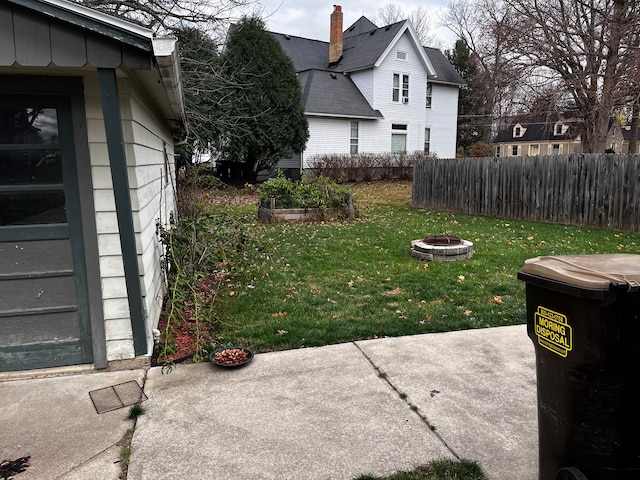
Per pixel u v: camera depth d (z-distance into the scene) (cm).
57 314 331
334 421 269
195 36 1199
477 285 539
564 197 1002
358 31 2745
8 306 324
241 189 1778
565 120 1597
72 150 317
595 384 167
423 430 259
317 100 2095
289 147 1884
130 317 338
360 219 1094
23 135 311
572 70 1470
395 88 2303
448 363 345
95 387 311
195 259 514
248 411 280
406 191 1780
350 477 221
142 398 296
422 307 468
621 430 167
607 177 924
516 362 347
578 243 781
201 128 1395
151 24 1083
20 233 319
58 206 322
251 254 695
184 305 430
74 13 260
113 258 335
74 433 259
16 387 310
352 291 522
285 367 339
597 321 161
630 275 162
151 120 449
